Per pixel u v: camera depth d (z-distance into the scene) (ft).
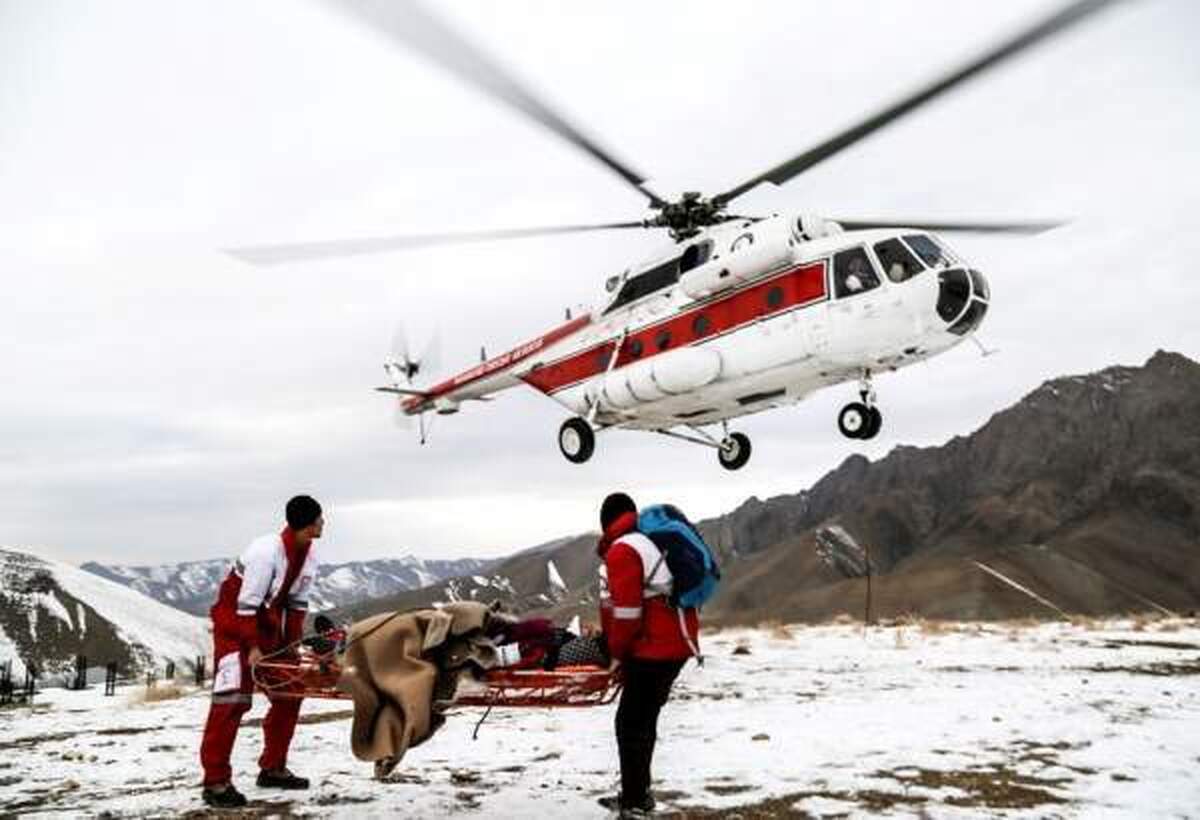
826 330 43.14
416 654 15.24
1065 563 370.32
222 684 16.98
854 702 27.96
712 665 40.60
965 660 41.83
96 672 159.43
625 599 14.82
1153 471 516.32
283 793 17.70
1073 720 24.02
